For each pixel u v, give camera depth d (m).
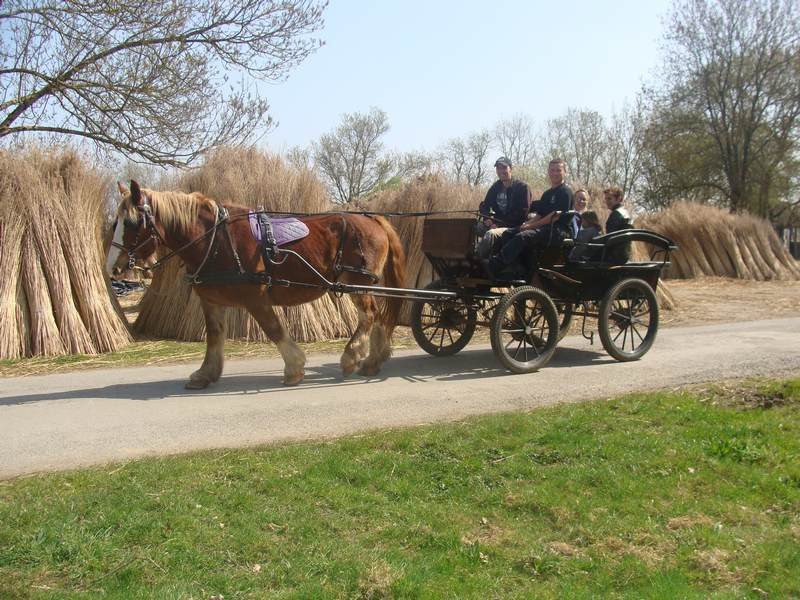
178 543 3.87
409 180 12.74
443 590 3.57
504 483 4.78
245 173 11.24
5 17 13.42
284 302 7.61
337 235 7.79
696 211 23.48
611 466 5.02
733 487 4.75
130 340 10.79
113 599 3.39
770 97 33.59
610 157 44.12
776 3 32.69
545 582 3.71
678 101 34.56
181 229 7.14
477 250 7.92
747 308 14.70
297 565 3.73
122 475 4.72
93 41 13.77
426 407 6.53
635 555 3.94
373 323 8.12
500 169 8.43
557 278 8.33
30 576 3.57
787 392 6.64
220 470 4.84
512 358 8.29
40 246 10.10
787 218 42.28
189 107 14.36
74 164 10.68
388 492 4.64
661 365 8.29
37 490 4.46
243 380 7.93
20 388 7.68
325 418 6.20
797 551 3.96
